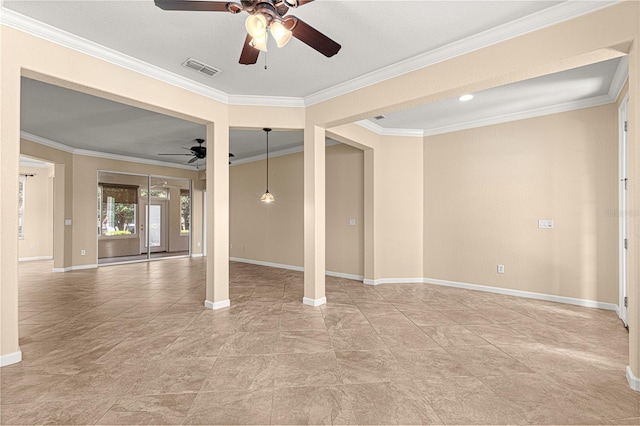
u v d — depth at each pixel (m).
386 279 5.92
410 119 5.25
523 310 4.18
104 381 2.38
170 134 6.19
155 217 9.49
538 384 2.35
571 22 2.45
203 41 2.99
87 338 3.22
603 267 4.24
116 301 4.66
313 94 4.23
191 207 9.97
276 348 2.98
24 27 2.62
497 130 5.09
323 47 2.39
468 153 5.39
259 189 8.13
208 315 3.97
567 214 4.50
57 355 2.82
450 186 5.60
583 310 4.17
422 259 5.94
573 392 2.25
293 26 2.14
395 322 3.71
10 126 2.59
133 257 8.85
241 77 3.76
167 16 2.61
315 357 2.79
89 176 7.77
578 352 2.90
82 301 4.66
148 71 3.44
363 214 6.19
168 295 5.02
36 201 9.55
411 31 2.82
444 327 3.55
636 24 2.21
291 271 7.15
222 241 4.32
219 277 4.30
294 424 1.90
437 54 3.12
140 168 8.77
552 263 4.61
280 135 6.25
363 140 5.45
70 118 5.18
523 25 2.64
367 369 2.58
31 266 8.05
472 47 2.92
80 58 2.96
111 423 1.90
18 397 2.16
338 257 6.52
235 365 2.64
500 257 5.07
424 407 2.07
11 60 2.58
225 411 2.02
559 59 2.50
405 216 5.93
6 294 2.61
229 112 4.33
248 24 1.95
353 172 6.32
